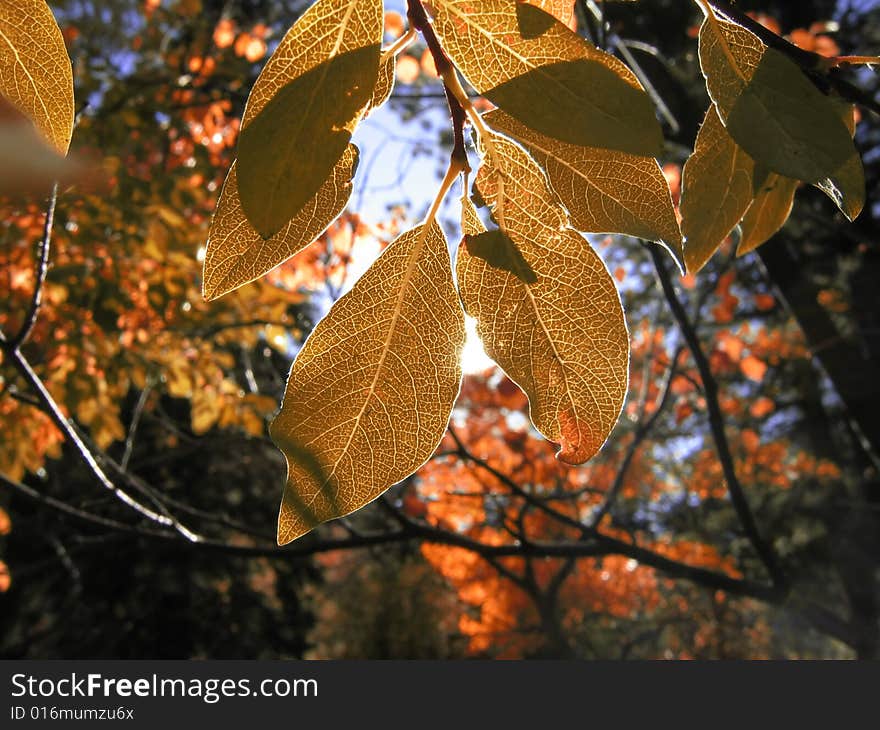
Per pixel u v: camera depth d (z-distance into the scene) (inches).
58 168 21.7
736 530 471.5
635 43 154.9
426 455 22.0
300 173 19.5
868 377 243.9
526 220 22.2
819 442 532.1
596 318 22.2
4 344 99.2
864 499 474.3
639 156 20.6
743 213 27.6
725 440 173.8
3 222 162.6
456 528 269.4
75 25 287.1
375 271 22.1
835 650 557.9
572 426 22.2
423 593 671.8
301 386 22.0
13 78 22.0
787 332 407.2
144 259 190.4
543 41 20.6
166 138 248.4
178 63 279.3
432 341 22.2
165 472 458.0
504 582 320.5
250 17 390.9
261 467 389.1
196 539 140.5
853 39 375.9
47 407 104.3
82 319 189.0
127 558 558.9
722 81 25.0
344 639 717.9
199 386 212.5
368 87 19.7
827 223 179.0
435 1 20.8
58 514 133.3
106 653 559.5
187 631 591.8
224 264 20.8
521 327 22.3
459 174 21.9
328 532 417.1
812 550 485.7
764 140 24.5
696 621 466.3
